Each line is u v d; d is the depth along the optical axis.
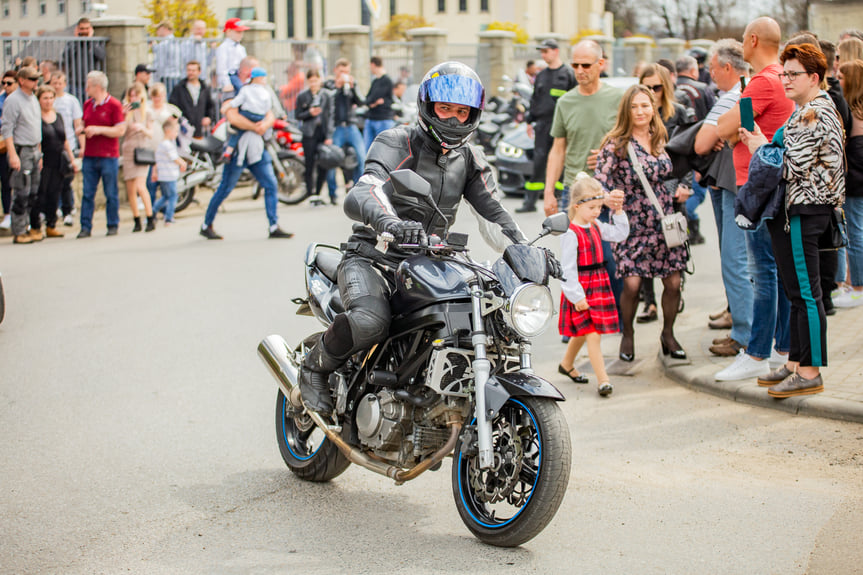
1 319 8.50
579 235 6.80
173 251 12.09
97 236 13.48
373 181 4.50
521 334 4.17
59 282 10.38
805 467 5.30
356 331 4.55
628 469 5.36
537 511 4.18
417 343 4.49
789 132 5.99
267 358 5.48
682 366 7.14
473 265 4.44
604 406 6.52
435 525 4.73
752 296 7.26
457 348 4.36
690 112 9.17
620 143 7.23
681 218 7.15
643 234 7.26
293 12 46.88
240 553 4.41
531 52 27.83
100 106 13.20
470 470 4.57
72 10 23.14
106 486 5.23
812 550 4.30
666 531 4.54
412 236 4.25
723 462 5.42
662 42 35.28
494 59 26.62
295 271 10.80
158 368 7.42
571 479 5.22
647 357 7.66
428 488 5.25
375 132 16.53
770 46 6.82
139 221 13.76
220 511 4.91
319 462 5.21
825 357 6.14
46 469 5.47
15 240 12.90
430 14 51.91
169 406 6.57
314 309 5.30
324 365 4.83
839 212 6.15
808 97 6.00
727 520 4.64
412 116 19.02
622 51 33.59
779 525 4.57
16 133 12.77
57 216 13.85
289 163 16.11
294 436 5.52
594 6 48.03
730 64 7.41
